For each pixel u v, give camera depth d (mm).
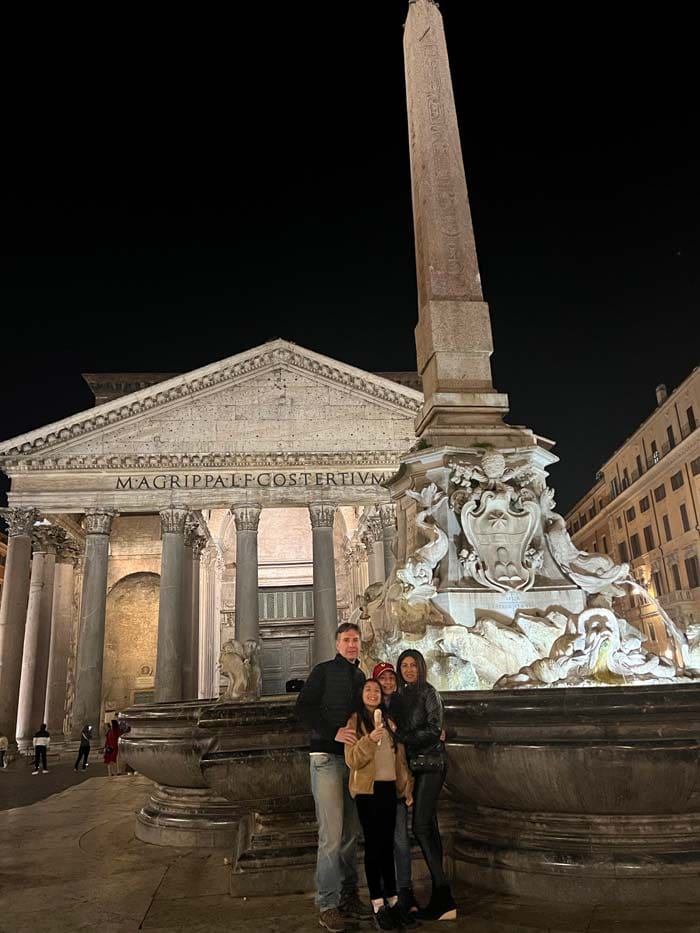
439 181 9172
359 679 4535
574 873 4402
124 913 4742
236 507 30469
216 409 31812
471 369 8352
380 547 32531
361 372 32438
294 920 4332
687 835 4516
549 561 7258
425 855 4230
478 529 7141
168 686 27828
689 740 4250
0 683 27703
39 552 32906
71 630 35656
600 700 4410
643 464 44719
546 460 7754
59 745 27141
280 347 32500
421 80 9766
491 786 4715
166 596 28969
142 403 31438
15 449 30281
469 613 6777
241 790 5285
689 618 38125
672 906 4188
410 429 32219
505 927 3982
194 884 5441
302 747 5289
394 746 4285
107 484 30234
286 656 40000
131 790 13547
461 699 4805
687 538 38969
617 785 4340
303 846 5113
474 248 8945
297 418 31938
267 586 40844
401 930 4020
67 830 8711
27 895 5379
